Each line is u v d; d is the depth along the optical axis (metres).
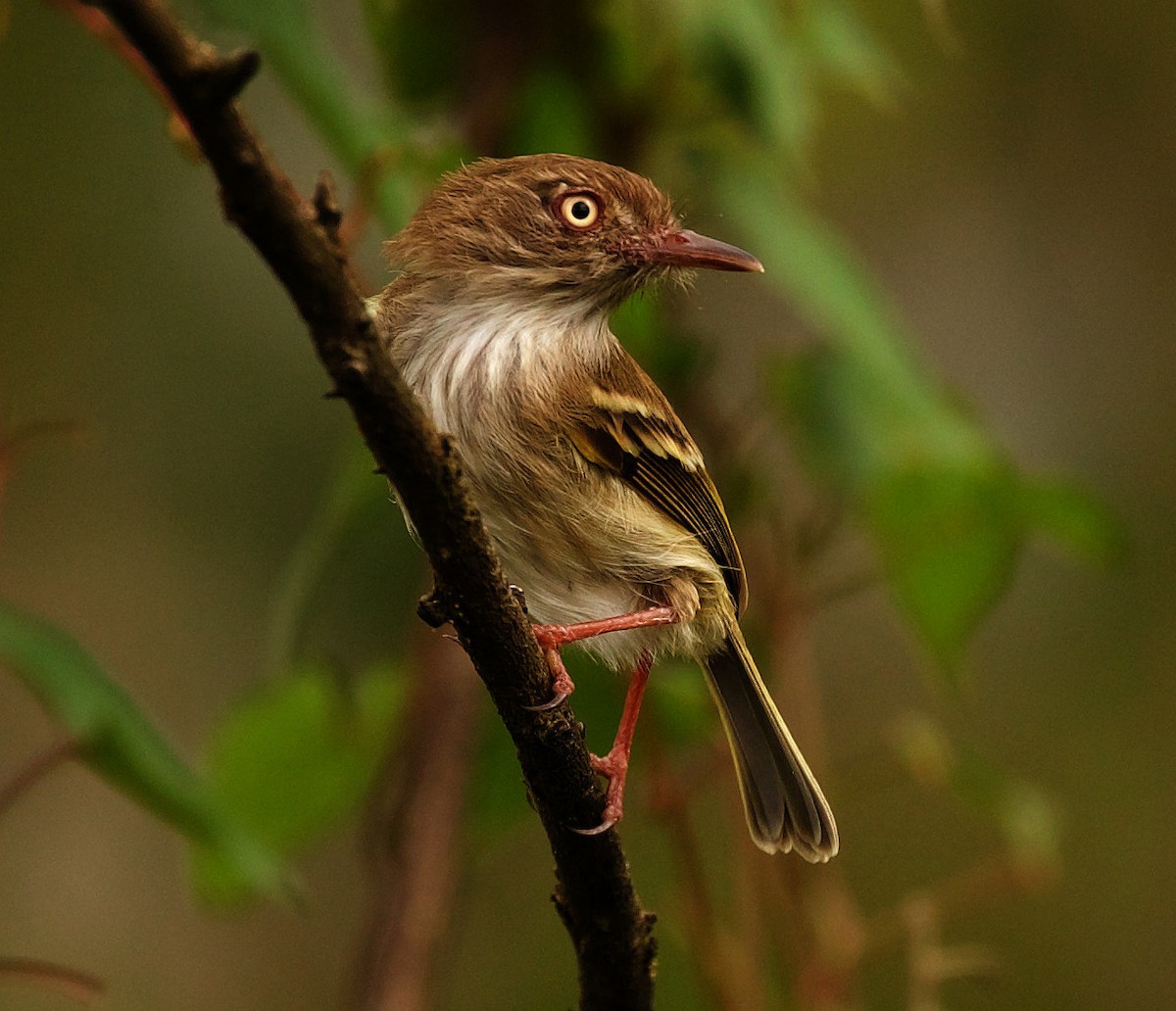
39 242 12.09
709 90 8.98
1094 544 8.79
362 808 10.91
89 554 12.38
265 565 12.26
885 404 8.70
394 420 4.96
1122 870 13.23
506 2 9.33
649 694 9.52
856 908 13.13
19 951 12.21
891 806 13.55
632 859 12.78
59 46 11.95
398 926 9.09
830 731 13.54
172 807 6.71
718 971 9.80
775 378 8.91
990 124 13.68
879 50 9.07
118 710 6.51
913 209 13.84
